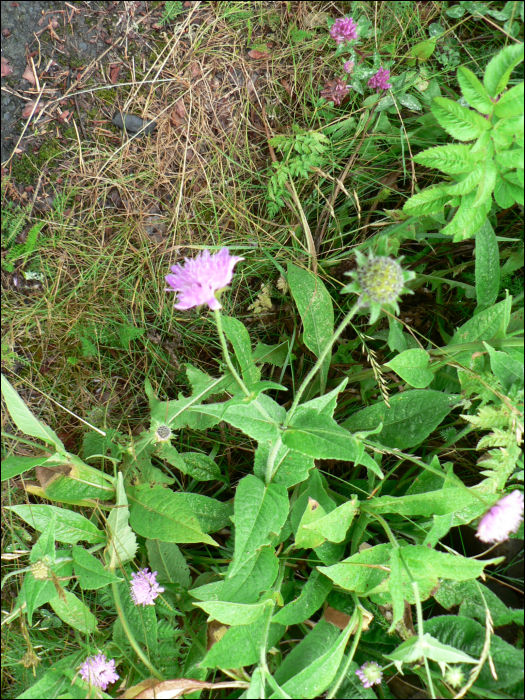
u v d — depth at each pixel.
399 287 0.34
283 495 0.43
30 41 0.51
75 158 0.53
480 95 0.41
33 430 0.44
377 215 0.56
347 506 0.43
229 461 0.54
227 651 0.41
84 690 0.43
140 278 0.54
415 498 0.44
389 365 0.46
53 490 0.47
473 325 0.46
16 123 0.51
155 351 0.55
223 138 0.55
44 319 0.53
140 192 0.54
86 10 0.52
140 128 0.54
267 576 0.43
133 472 0.49
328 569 0.42
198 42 0.54
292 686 0.40
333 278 0.54
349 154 0.55
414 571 0.41
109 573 0.44
